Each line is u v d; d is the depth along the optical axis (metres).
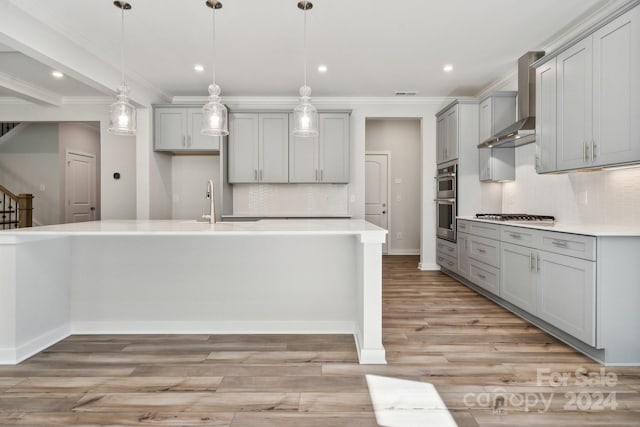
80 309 2.94
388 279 5.01
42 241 2.62
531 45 3.72
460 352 2.58
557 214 3.76
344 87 5.07
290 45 3.68
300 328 2.96
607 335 2.36
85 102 5.59
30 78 4.66
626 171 2.87
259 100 5.52
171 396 1.99
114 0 2.83
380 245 2.43
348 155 5.30
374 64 4.23
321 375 2.23
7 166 6.68
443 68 4.36
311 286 2.95
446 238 5.19
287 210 5.67
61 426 1.72
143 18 3.12
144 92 4.88
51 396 1.98
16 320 2.39
